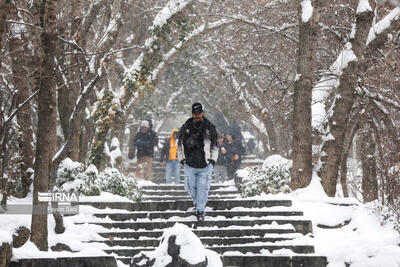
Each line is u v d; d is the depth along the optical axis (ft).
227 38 182.70
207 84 223.51
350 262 82.33
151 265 68.85
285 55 150.20
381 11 130.62
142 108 231.09
